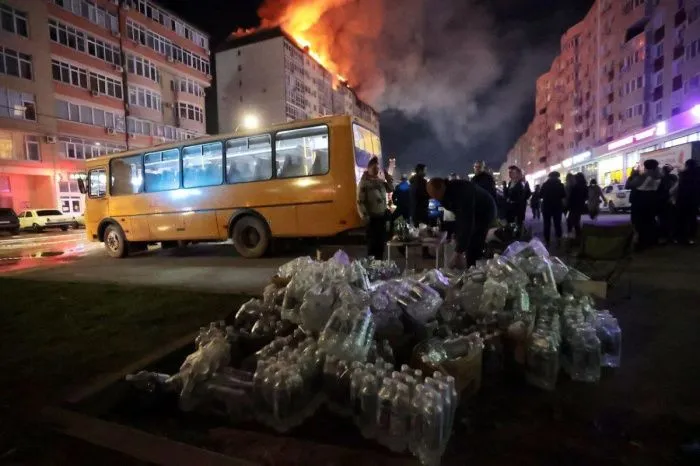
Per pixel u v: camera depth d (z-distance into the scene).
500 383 3.38
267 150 9.87
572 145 64.31
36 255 13.90
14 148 29.62
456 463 2.43
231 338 3.75
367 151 9.97
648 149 31.59
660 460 2.36
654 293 5.49
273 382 2.86
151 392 3.23
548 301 4.13
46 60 31.53
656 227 9.55
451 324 3.85
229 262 9.98
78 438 2.67
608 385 3.22
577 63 62.34
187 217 10.89
